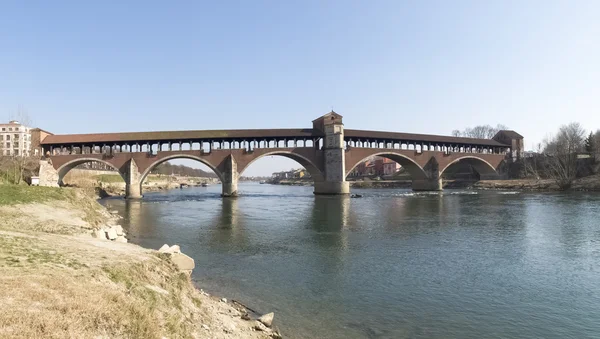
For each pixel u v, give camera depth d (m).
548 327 11.10
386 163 166.00
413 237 26.30
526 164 101.00
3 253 9.70
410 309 12.47
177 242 24.89
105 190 85.75
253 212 44.72
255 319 11.16
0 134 110.31
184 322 8.60
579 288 14.79
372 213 41.94
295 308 12.45
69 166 71.69
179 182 172.12
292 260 19.61
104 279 8.89
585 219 34.12
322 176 79.50
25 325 5.55
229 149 73.19
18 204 25.95
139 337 6.73
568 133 114.12
